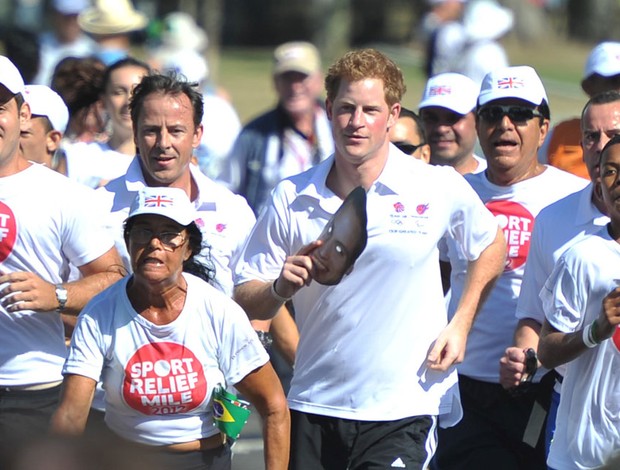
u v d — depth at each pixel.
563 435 18.14
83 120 27.81
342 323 18.36
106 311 16.45
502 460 21.56
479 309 19.38
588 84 26.08
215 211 20.52
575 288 17.66
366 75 18.25
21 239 18.81
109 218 20.62
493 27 47.03
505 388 19.86
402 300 18.36
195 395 16.48
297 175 19.02
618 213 17.47
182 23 51.25
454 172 19.17
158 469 7.72
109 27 47.97
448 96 24.61
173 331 16.33
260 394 16.88
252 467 26.97
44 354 19.22
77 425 16.34
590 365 17.62
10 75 18.53
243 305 18.59
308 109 34.03
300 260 17.42
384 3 136.12
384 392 18.52
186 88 20.23
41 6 116.44
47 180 19.02
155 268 16.03
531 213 22.06
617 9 146.50
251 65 119.50
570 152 25.47
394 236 18.25
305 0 136.12
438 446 21.92
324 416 18.73
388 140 18.77
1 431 19.14
